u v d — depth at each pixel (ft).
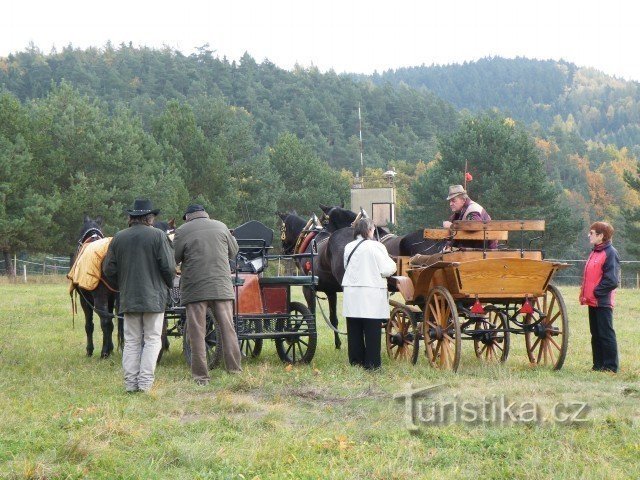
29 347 43.57
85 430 22.36
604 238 33.76
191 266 31.73
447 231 32.53
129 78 577.02
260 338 35.09
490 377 31.68
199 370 31.40
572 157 450.71
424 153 467.11
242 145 205.77
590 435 21.76
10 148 137.39
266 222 200.13
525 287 32.50
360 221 34.45
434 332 33.83
